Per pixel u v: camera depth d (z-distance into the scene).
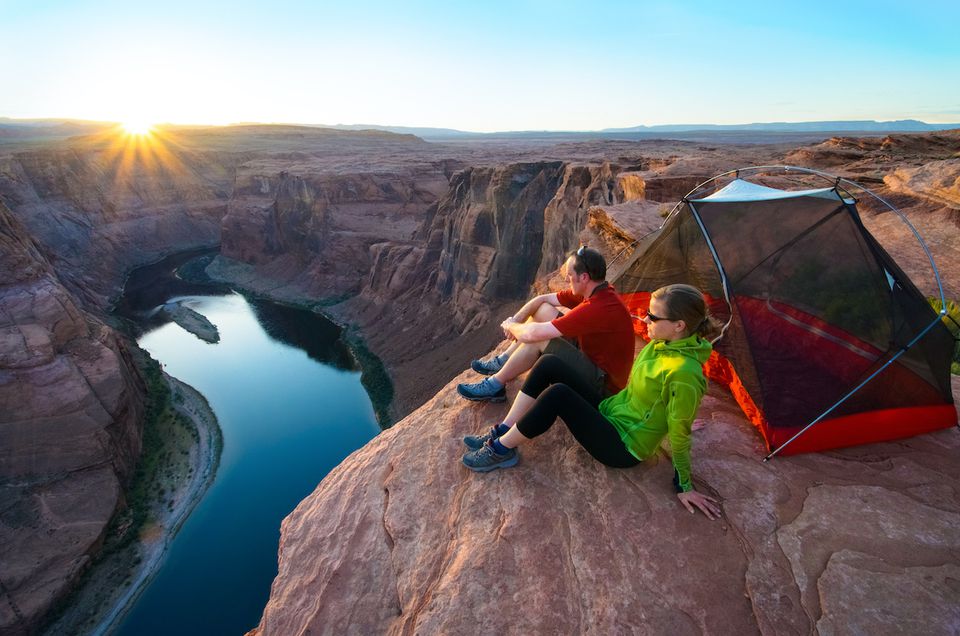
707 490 3.52
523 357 4.46
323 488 4.84
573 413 3.45
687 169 26.28
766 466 3.74
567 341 3.94
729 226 4.80
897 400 3.94
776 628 2.60
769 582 2.83
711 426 4.24
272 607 3.88
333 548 3.99
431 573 3.43
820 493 3.44
